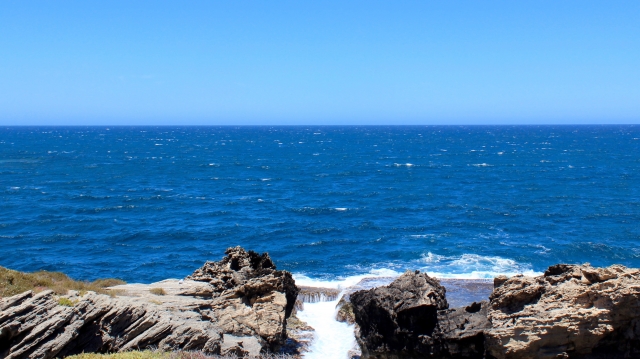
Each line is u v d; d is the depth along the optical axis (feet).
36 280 89.04
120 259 199.52
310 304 143.54
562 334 82.12
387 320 96.78
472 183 407.03
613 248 206.90
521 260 193.47
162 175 462.19
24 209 288.92
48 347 70.49
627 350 83.10
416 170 508.12
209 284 117.39
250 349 98.17
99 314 81.82
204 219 269.44
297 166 552.00
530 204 306.35
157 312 91.91
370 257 200.23
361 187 390.01
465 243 217.77
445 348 89.35
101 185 391.86
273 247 215.92
